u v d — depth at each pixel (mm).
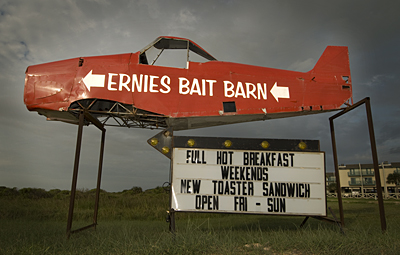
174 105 7672
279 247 5184
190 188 6504
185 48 8773
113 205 15336
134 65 7871
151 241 5273
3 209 11844
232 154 6750
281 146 6965
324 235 5770
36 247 5156
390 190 70938
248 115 8023
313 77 8562
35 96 7324
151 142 6727
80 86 7441
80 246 5305
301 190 6703
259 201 6574
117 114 7512
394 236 5891
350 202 28984
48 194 21891
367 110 6965
